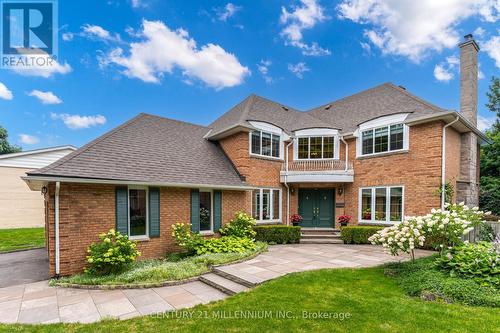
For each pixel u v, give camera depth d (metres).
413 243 7.06
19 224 18.83
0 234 16.16
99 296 6.18
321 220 15.11
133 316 5.10
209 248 9.74
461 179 12.87
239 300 5.59
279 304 5.30
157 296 6.18
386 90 15.88
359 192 13.80
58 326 4.66
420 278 6.38
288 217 15.14
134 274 7.12
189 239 9.77
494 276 5.96
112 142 10.38
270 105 18.28
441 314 4.79
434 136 11.19
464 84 13.47
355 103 16.92
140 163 10.12
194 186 10.55
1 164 18.41
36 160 19.84
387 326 4.40
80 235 7.94
